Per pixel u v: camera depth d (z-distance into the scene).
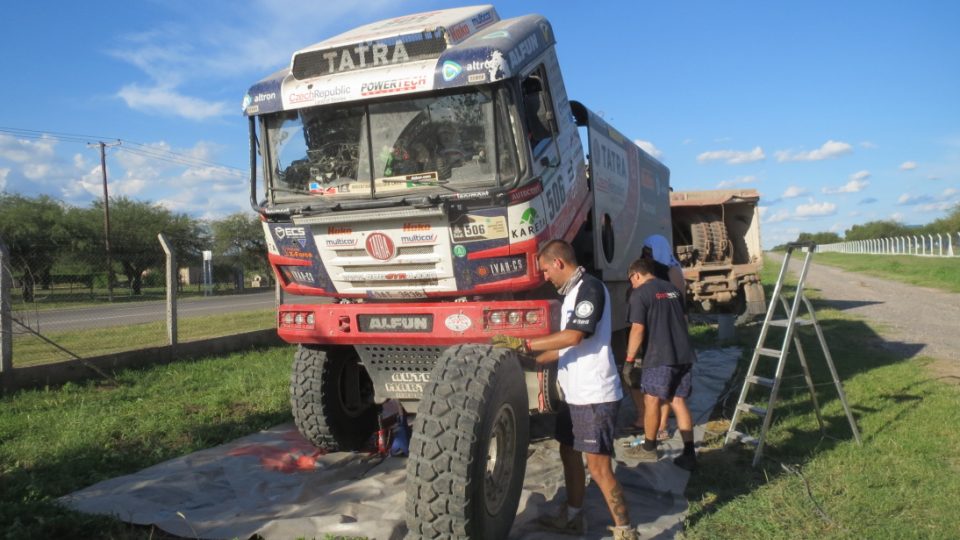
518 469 4.58
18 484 5.30
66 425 7.01
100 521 4.61
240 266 38.28
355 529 4.43
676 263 7.06
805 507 4.90
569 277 4.33
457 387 4.11
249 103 5.75
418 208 5.13
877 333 13.92
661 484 5.45
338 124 5.56
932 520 4.65
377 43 5.37
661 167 11.02
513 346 5.07
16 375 8.62
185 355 11.17
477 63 5.02
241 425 7.27
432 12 6.36
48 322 14.16
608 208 7.84
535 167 5.31
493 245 5.13
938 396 8.03
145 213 43.97
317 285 5.80
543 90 5.74
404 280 5.45
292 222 5.66
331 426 6.23
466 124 5.22
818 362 10.64
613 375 4.28
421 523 3.94
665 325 5.86
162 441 6.71
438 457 3.90
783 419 7.30
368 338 5.52
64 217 39.19
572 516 4.57
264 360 11.21
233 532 4.49
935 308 18.97
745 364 10.70
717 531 4.59
